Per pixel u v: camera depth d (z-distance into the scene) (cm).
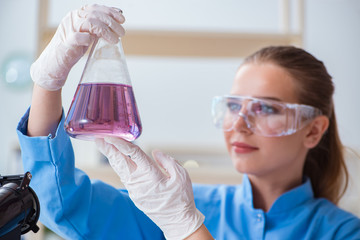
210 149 321
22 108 324
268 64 172
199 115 341
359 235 161
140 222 152
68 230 127
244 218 175
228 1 331
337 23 356
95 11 103
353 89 357
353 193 267
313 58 183
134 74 341
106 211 139
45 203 119
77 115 96
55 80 106
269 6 332
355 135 353
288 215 172
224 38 245
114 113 96
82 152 303
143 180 113
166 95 341
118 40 104
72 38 100
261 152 161
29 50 329
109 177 250
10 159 268
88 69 100
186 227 116
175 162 121
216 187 195
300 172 181
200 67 341
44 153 111
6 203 86
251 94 168
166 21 327
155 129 340
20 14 334
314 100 175
